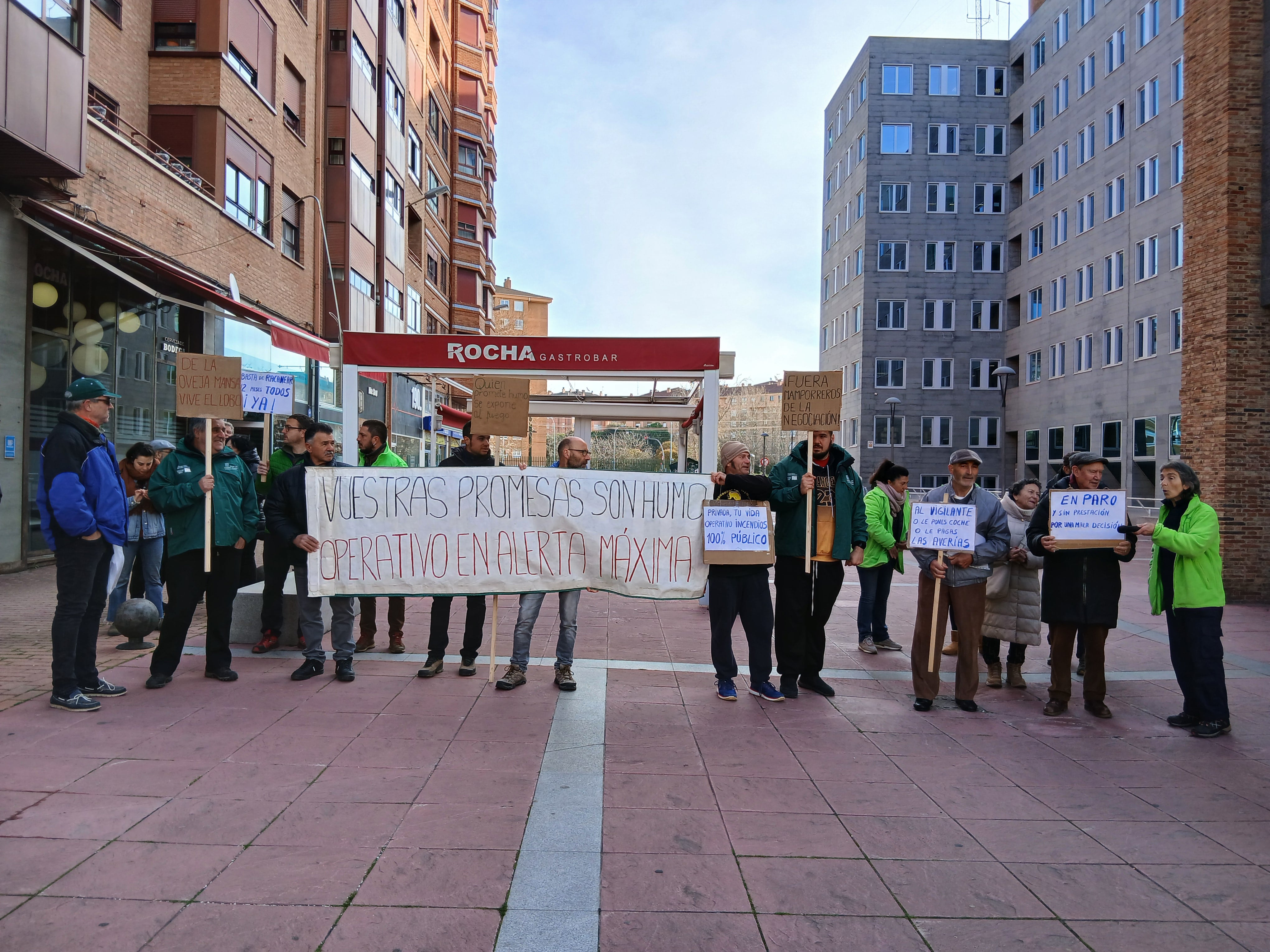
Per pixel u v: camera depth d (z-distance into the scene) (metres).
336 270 21.78
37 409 11.60
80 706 5.12
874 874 3.38
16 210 10.57
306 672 6.04
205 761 4.37
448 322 38.62
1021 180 43.44
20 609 8.48
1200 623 5.44
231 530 5.80
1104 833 3.84
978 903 3.18
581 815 3.84
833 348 50.81
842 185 49.09
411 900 3.05
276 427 18.12
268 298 17.86
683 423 15.02
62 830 3.53
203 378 5.68
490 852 3.45
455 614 9.15
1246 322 11.08
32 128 9.63
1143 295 31.91
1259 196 11.07
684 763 4.57
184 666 6.35
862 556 6.11
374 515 6.02
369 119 23.97
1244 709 6.12
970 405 44.25
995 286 44.28
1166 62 30.69
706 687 6.24
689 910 3.06
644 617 9.21
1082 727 5.57
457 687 5.98
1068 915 3.11
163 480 5.68
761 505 5.77
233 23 15.94
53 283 11.87
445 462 6.66
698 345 9.44
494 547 6.07
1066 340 37.47
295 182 19.50
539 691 5.95
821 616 6.11
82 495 4.98
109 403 5.30
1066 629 5.84
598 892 3.16
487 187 42.94
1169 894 3.28
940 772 4.59
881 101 44.44
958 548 5.66
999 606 6.62
